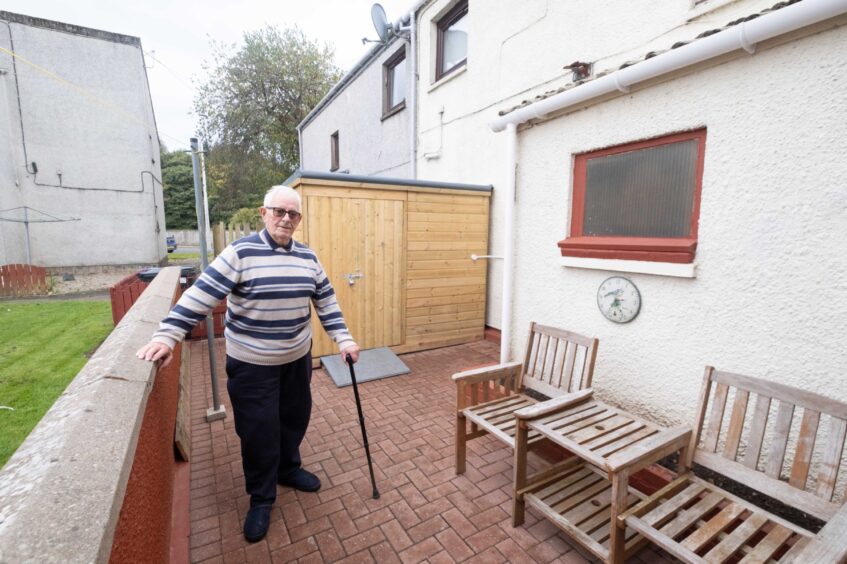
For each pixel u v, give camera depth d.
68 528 0.70
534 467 2.78
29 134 13.02
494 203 5.60
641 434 2.08
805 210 1.82
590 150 2.80
